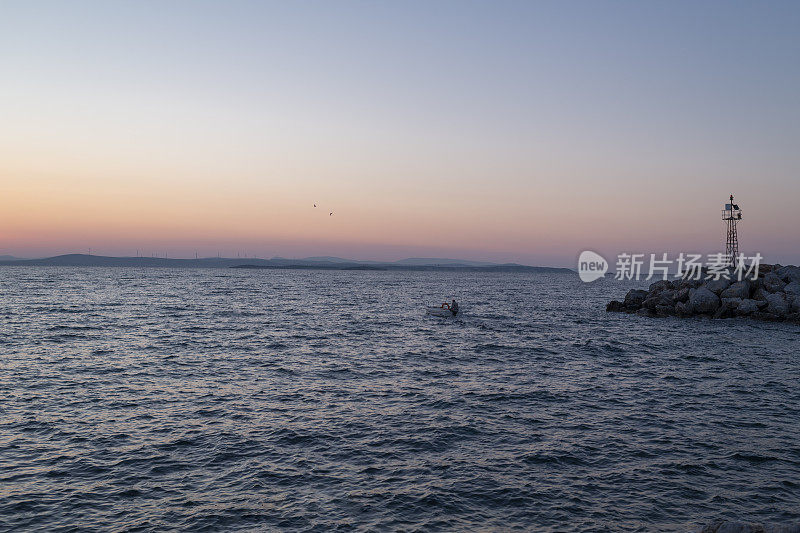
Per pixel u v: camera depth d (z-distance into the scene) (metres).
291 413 23.12
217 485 16.05
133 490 15.62
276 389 27.28
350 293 120.19
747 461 18.23
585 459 18.36
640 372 32.62
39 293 99.81
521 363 35.28
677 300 66.62
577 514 14.54
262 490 15.75
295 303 86.19
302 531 13.48
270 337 45.78
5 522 13.64
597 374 31.94
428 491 15.79
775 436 20.75
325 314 67.88
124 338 43.47
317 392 26.83
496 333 50.69
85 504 14.72
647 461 18.20
